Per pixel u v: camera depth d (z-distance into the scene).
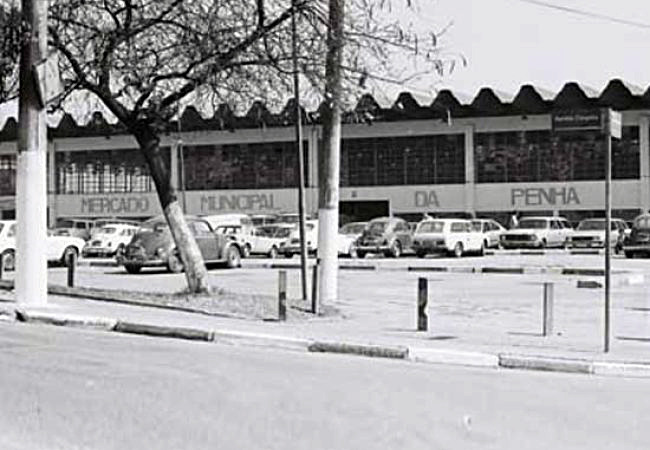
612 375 13.50
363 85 19.80
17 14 19.45
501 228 54.56
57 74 18.45
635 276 30.00
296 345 15.34
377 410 10.12
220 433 9.14
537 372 13.59
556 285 28.83
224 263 36.38
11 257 33.31
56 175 73.19
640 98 57.78
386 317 19.75
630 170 60.34
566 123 14.84
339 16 19.30
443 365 14.05
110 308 19.05
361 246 47.56
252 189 68.31
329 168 21.88
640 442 9.02
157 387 11.18
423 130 65.44
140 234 33.78
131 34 19.88
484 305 22.64
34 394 10.77
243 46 19.47
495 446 8.77
